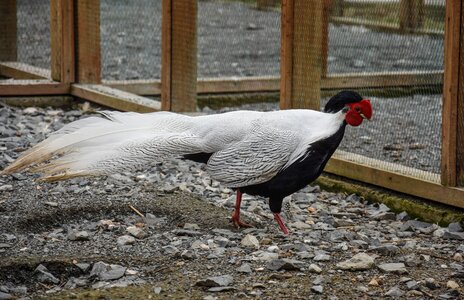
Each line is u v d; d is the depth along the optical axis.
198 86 9.71
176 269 4.94
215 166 5.55
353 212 6.25
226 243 5.34
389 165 6.57
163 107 8.19
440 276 4.94
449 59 5.77
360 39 10.41
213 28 15.34
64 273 4.89
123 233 5.56
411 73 8.69
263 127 5.48
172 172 7.03
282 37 6.96
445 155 5.91
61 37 9.47
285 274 4.86
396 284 4.79
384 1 9.60
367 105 5.40
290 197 6.55
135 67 11.88
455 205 5.88
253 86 10.02
